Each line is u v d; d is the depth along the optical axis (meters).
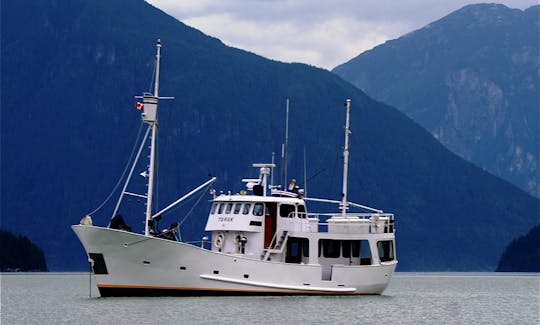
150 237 115.69
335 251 128.62
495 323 121.19
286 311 114.19
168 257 117.06
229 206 125.19
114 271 117.81
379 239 131.50
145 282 118.19
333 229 128.62
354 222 129.38
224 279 119.38
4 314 121.31
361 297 132.50
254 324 104.62
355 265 128.75
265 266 121.25
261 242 123.38
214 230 125.88
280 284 122.56
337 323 108.56
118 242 116.19
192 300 119.44
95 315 110.50
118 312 111.12
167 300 119.06
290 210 125.88
